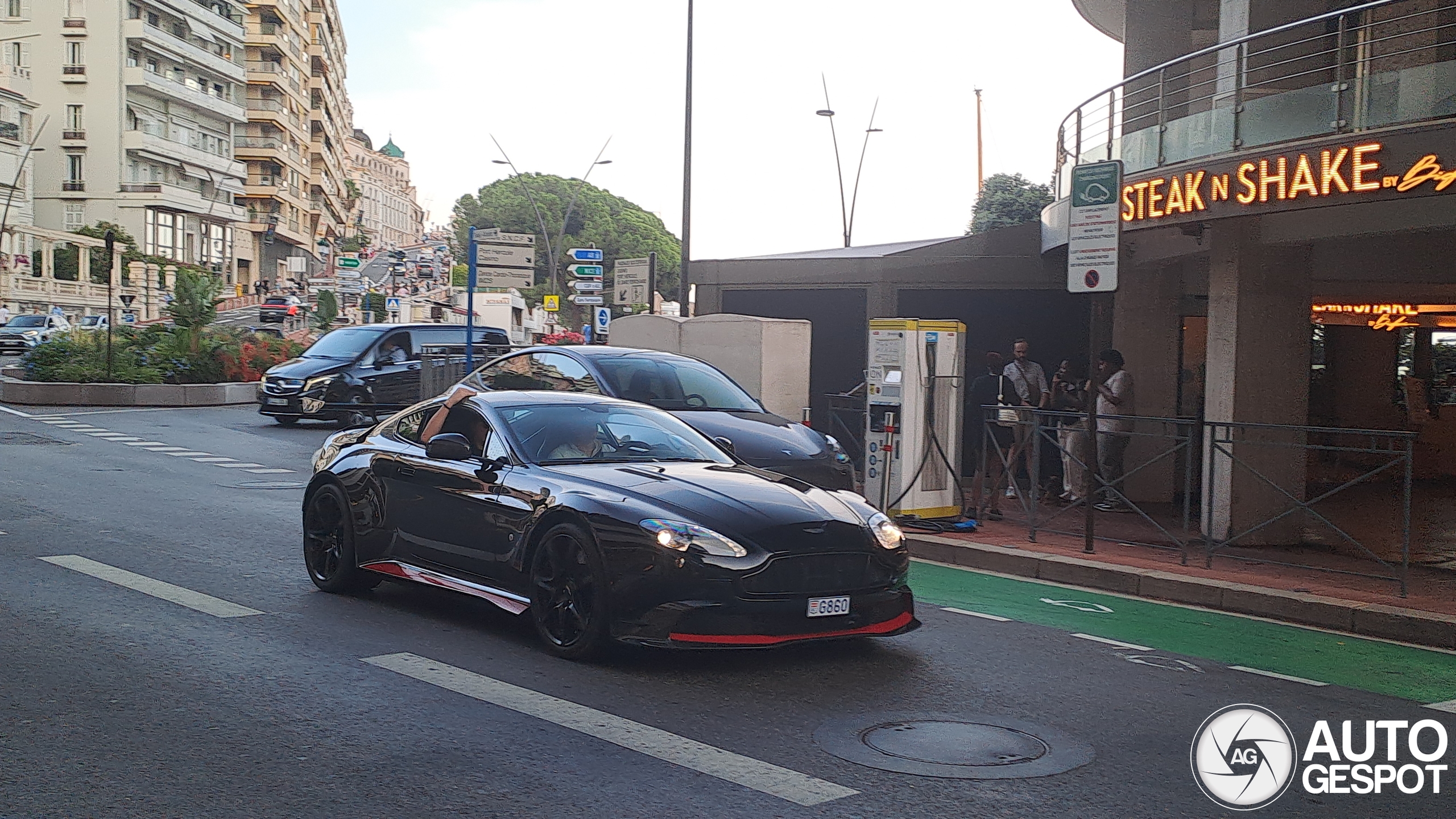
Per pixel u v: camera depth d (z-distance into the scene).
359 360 21.16
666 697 5.64
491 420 7.28
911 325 11.34
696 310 18.38
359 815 4.09
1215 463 11.15
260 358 29.42
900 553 6.45
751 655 6.52
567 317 87.12
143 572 8.20
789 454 10.48
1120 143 12.84
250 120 93.81
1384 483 17.28
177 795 4.24
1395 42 11.59
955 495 11.86
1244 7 12.71
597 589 6.06
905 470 11.35
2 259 62.62
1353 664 7.12
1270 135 10.74
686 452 7.38
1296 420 11.62
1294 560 10.38
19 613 6.86
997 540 10.94
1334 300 16.47
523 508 6.57
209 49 86.75
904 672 6.30
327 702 5.39
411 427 7.78
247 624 6.82
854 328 17.47
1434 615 7.97
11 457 14.59
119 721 5.03
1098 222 9.73
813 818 4.20
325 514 7.92
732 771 4.64
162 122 82.06
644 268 25.28
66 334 27.09
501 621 7.15
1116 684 6.27
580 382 11.27
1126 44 16.47
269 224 96.06
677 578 5.86
